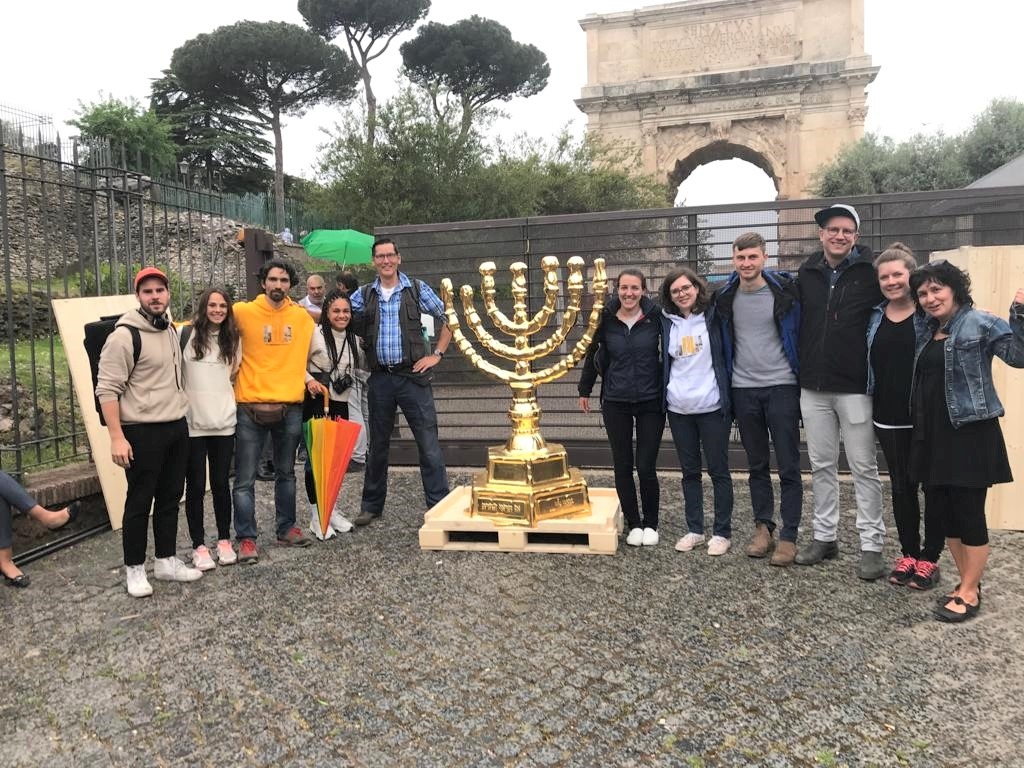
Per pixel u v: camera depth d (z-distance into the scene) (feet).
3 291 29.55
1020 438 14.94
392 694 9.07
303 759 7.82
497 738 8.08
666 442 21.77
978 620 10.75
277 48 110.42
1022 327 10.21
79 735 8.43
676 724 8.27
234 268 44.39
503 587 12.48
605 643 10.28
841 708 8.50
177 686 9.45
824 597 11.73
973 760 7.49
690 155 110.63
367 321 16.43
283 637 10.76
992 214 19.67
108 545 15.58
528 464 14.57
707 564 13.39
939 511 11.28
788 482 13.32
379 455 16.57
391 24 125.39
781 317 13.07
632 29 108.58
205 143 110.22
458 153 52.11
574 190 69.62
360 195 50.90
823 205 20.58
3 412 19.39
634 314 14.25
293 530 15.19
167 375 12.75
